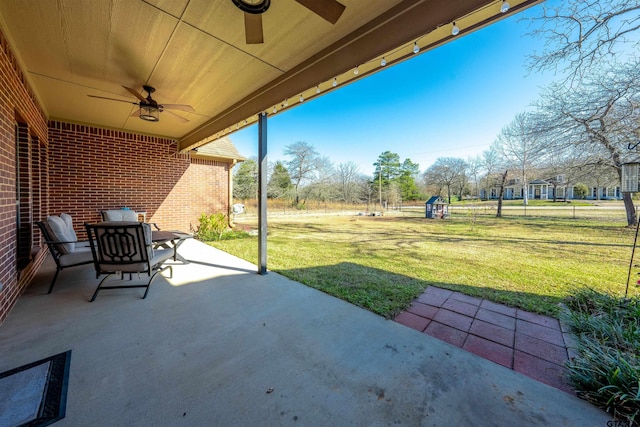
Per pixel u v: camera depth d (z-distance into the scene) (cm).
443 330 238
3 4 222
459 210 2031
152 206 697
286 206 2203
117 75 352
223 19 243
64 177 564
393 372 180
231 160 876
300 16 239
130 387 162
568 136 816
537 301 298
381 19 239
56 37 269
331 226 1141
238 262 484
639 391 138
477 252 585
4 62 256
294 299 308
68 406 146
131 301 297
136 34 266
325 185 2495
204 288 343
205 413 144
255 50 295
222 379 171
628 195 948
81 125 584
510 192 3136
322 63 296
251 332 232
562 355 200
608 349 180
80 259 336
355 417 142
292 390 162
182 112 498
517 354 202
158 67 330
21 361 185
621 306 253
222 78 360
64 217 379
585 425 138
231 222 908
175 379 171
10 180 269
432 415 144
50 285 330
